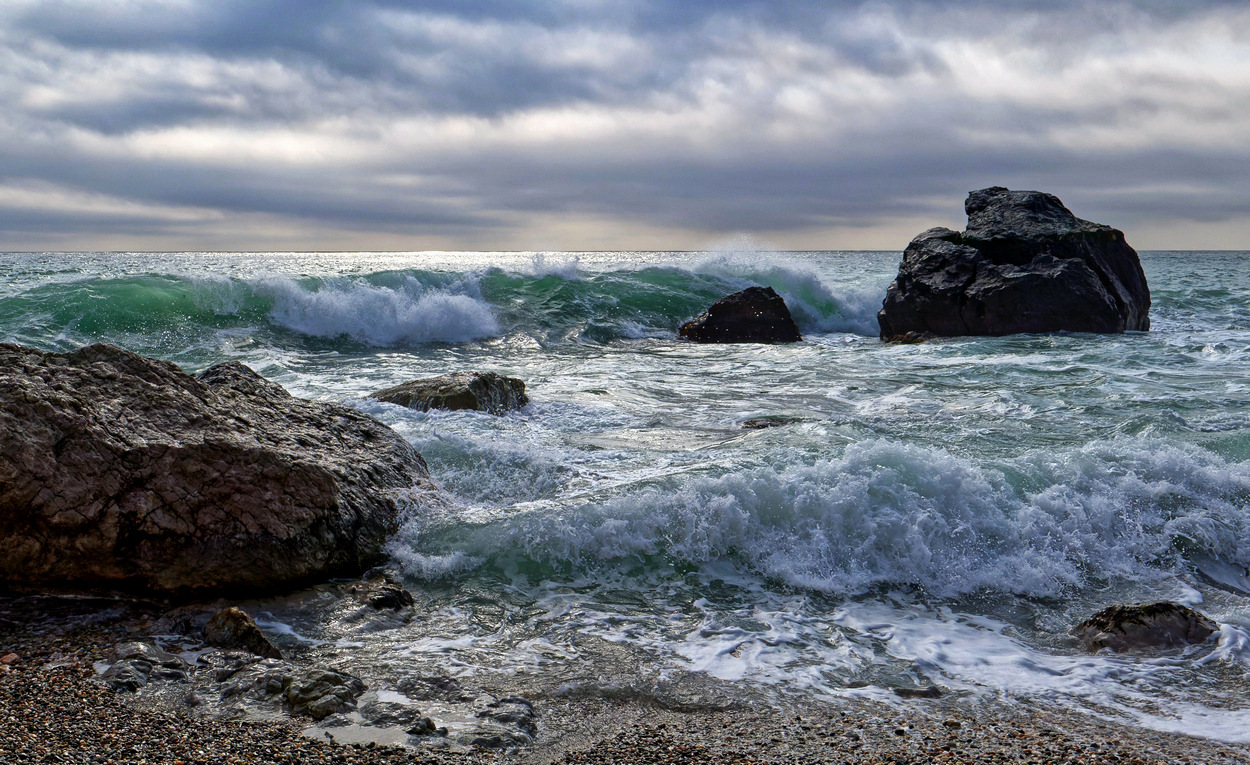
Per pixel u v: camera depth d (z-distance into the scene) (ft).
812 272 84.38
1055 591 18.69
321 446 20.83
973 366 47.50
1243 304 85.92
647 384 41.60
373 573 18.52
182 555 16.83
